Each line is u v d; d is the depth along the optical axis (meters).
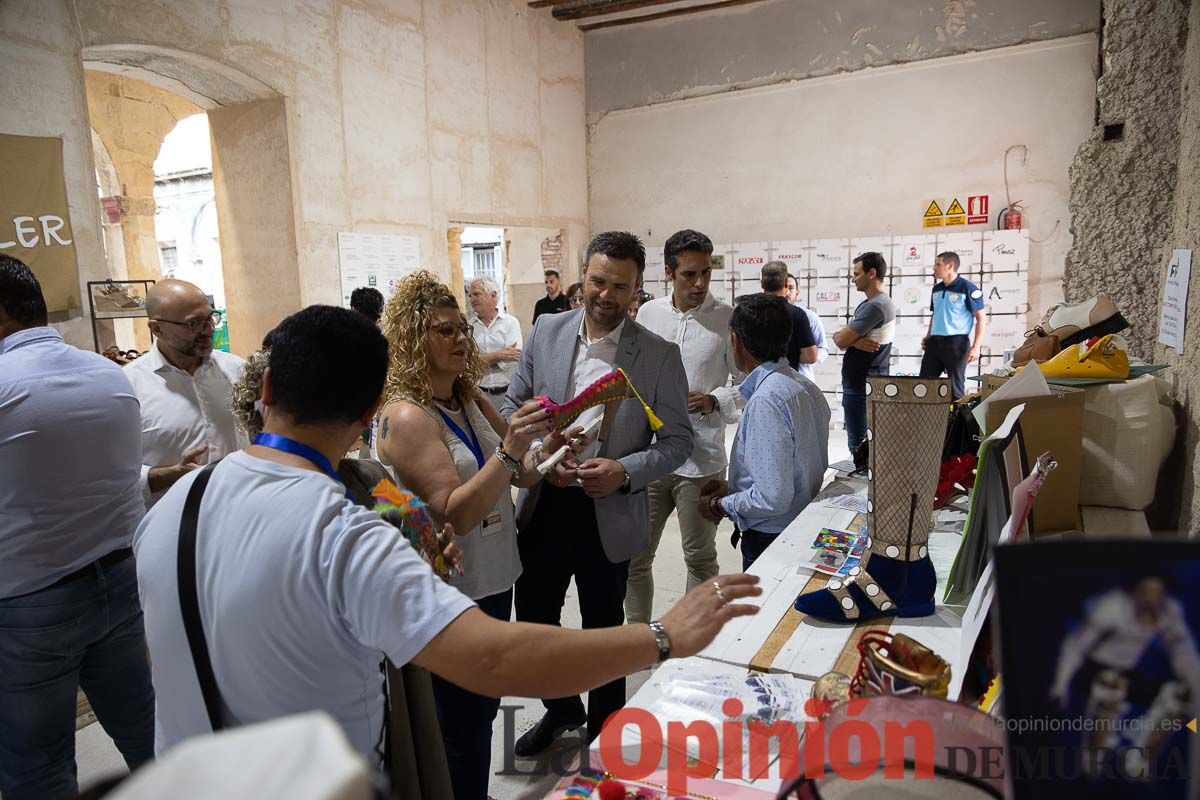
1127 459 2.02
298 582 0.93
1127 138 2.87
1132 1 2.81
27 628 1.82
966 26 6.59
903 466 1.37
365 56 5.41
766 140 7.52
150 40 3.98
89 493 1.87
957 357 6.22
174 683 1.00
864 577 1.44
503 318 5.72
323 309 1.07
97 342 3.59
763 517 2.11
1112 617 0.53
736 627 1.42
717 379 3.21
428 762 1.24
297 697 0.96
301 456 1.04
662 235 8.13
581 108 8.23
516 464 1.64
